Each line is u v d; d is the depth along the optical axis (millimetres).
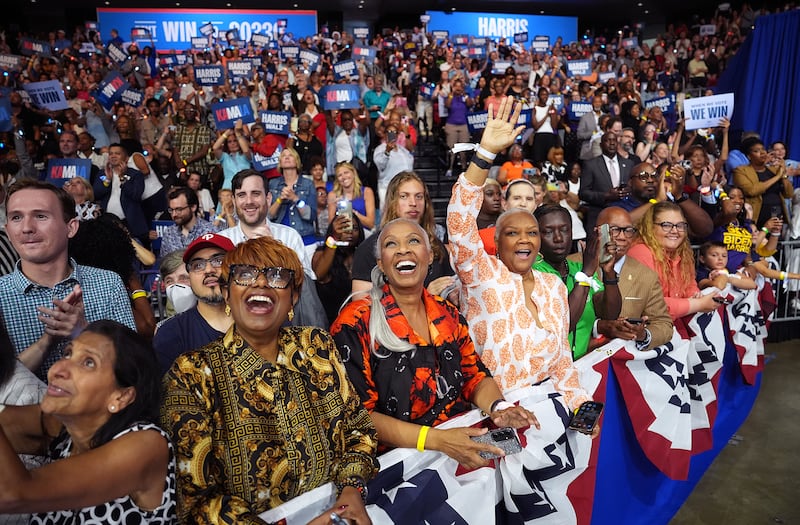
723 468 4109
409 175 3111
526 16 21172
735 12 18703
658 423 3248
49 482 1231
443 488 2012
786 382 5461
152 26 19062
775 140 8133
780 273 5363
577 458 2533
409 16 21641
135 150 7648
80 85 11938
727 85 8750
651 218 3912
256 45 17016
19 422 1534
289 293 1611
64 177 5789
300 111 8906
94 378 1373
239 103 7438
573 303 2889
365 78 11391
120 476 1320
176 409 1458
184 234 5059
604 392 2982
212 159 7566
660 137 10359
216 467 1496
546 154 9227
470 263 2412
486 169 2273
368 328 1994
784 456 4238
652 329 3229
